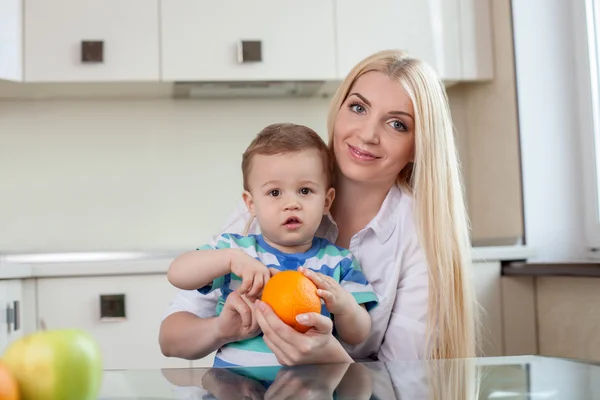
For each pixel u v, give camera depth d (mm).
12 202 2730
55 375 619
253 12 2566
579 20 2555
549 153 2588
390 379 751
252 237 1232
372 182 1284
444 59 2666
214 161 2838
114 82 2520
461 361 890
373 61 1303
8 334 2061
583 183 2576
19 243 2727
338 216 1352
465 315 1286
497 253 2398
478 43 2689
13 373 618
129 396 679
